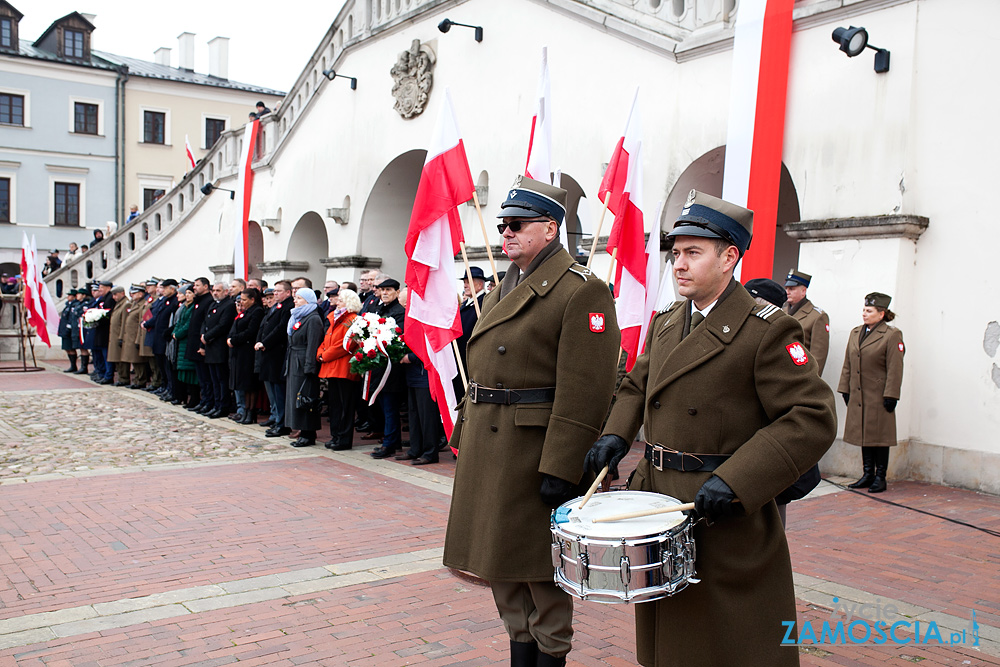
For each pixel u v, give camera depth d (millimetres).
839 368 8141
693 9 9680
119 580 4992
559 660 3252
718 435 2787
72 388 15930
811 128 8445
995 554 5555
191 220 23062
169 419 11969
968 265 7516
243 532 6059
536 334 3314
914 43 7738
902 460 7891
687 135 9641
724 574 2748
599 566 2531
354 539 5910
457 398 8461
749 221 2857
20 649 3984
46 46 37156
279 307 10578
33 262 19562
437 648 4043
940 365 7707
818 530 6156
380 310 9266
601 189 5926
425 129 14109
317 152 17375
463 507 3455
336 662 3877
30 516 6457
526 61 11906
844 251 8148
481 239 12641
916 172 7816
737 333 2795
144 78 37406
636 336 6219
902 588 4879
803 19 8461
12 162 35406
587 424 3201
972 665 3869
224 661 3873
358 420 11469
